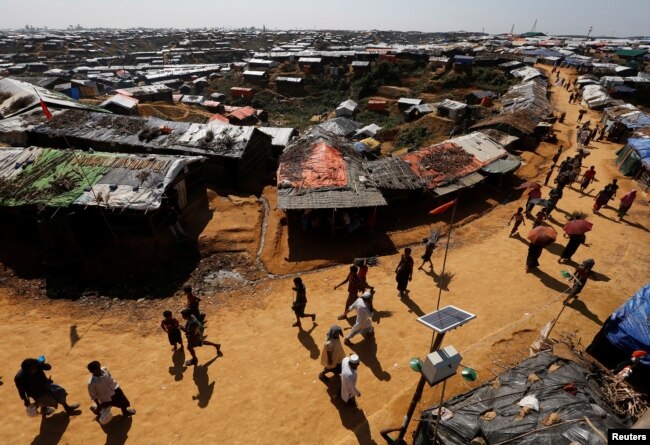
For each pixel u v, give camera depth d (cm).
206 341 1109
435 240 1608
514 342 1141
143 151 2489
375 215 1900
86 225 1728
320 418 958
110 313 1355
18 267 1518
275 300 1459
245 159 2566
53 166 1817
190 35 19312
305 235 1914
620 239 1797
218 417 966
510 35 19825
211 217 1967
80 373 1076
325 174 2016
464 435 695
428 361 620
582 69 7375
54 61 11419
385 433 862
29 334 1202
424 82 7700
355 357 891
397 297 1427
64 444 884
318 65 8981
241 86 8962
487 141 2666
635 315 1006
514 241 1825
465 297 1413
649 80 5775
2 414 940
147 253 1642
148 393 1026
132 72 10656
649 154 2430
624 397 775
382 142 5600
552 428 655
